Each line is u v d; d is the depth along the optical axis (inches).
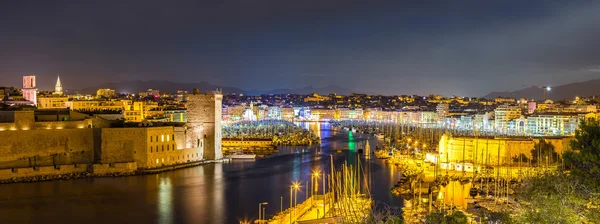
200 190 6304.1
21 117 6820.9
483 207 5093.5
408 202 5649.6
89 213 5064.0
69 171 6919.3
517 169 7455.7
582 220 2615.7
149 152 7603.4
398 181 7175.2
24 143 6717.5
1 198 5600.4
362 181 7175.2
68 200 5585.6
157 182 6766.7
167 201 5644.7
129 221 4815.5
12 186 6235.2
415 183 6624.0
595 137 2623.0
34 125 6958.7
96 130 7327.8
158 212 5167.3
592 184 2561.5
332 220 4229.8
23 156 6707.7
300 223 4143.7
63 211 5113.2
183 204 5521.7
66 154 7081.7
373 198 6008.9
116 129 7367.1
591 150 2598.4
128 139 7436.0
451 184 6973.4
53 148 6968.5
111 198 5733.3
